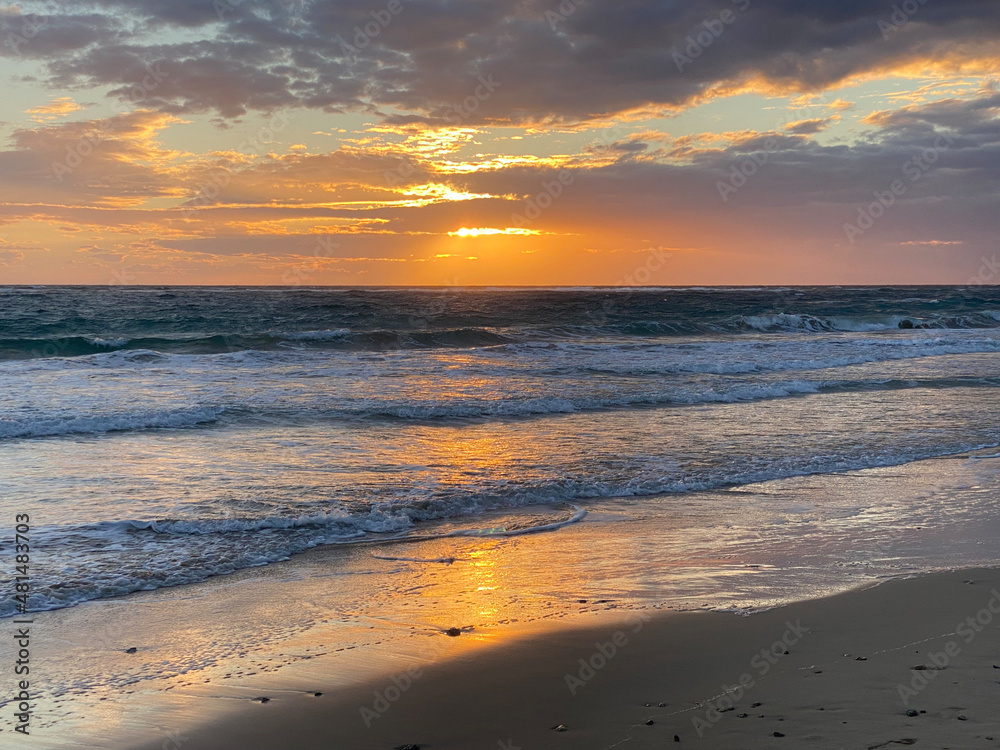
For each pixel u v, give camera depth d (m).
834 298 71.56
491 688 4.52
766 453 11.88
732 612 5.73
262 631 5.43
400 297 68.31
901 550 7.33
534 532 7.97
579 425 14.20
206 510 8.36
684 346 29.09
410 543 7.56
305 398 16.38
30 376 18.80
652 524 8.28
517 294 83.94
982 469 11.05
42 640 5.23
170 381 18.55
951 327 45.16
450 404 15.72
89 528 7.71
